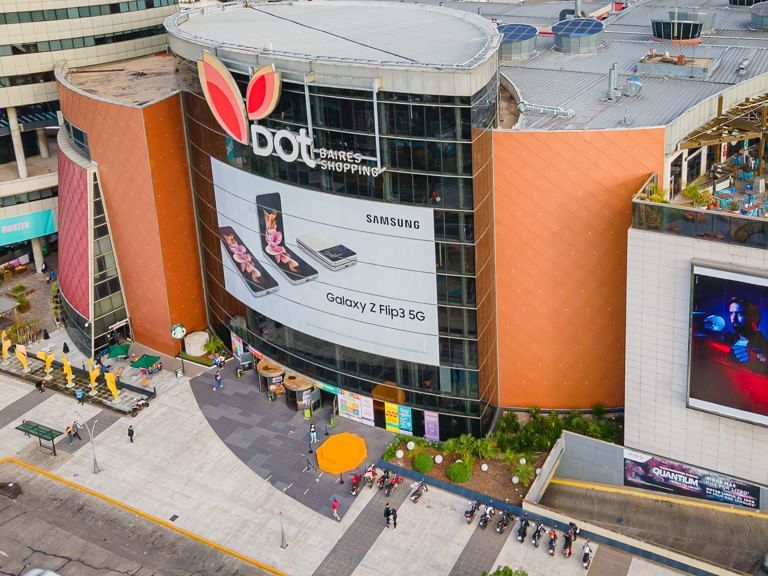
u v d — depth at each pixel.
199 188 91.81
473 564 68.06
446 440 80.44
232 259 89.19
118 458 82.12
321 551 70.31
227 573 68.88
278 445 82.38
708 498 72.38
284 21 92.50
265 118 76.81
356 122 71.25
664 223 65.62
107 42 112.75
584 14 119.38
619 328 76.81
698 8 122.81
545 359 79.44
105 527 74.19
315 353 84.50
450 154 69.50
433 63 71.50
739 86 80.38
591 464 76.88
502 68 99.25
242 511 74.94
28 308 109.69
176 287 95.88
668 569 66.38
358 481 75.94
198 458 81.50
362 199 74.38
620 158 71.00
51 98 111.44
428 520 72.50
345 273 78.31
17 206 112.31
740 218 62.38
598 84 90.00
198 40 81.44
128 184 92.31
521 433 78.00
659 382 70.69
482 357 77.00
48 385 93.81
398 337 78.38
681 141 74.00
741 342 64.88
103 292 97.19
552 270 75.69
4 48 106.50
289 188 78.50
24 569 70.00
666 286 67.25
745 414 66.94
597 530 68.69
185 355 96.94
